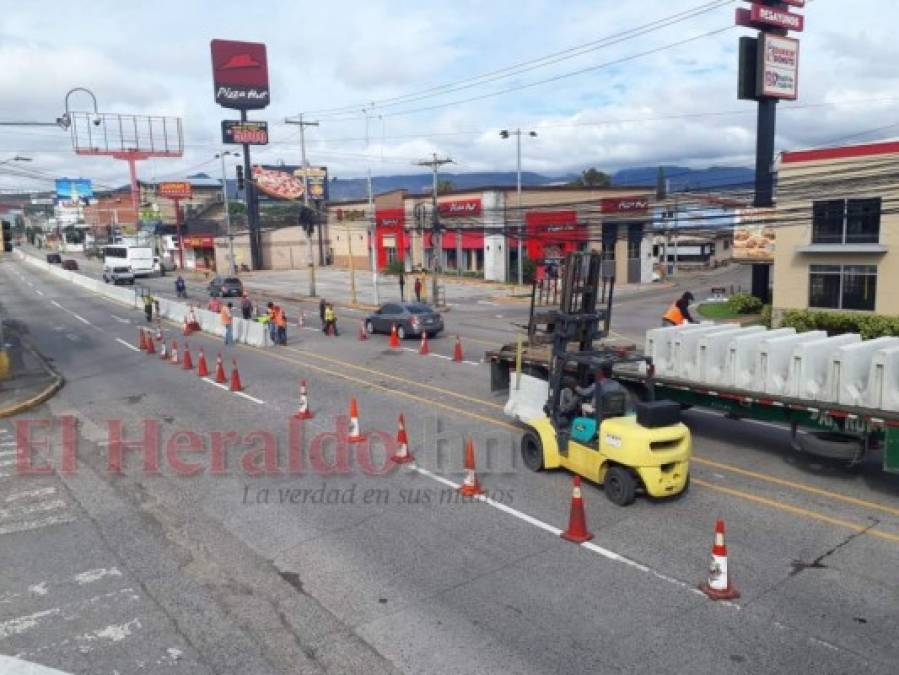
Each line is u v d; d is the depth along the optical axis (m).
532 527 9.93
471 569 8.73
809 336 12.39
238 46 78.00
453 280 57.75
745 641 7.05
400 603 7.96
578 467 11.41
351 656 6.98
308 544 9.60
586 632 7.27
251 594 8.29
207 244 82.06
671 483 10.42
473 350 25.75
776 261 29.20
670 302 43.28
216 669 6.85
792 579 8.26
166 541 9.87
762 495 10.88
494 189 53.22
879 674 6.48
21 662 7.04
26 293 58.88
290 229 82.12
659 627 7.33
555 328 12.09
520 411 13.60
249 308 32.44
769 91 32.78
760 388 12.03
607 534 9.61
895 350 10.42
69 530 10.35
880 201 23.58
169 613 7.92
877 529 9.55
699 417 15.49
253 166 85.81
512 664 6.76
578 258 11.92
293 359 24.88
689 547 9.16
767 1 32.62
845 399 10.83
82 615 7.92
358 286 57.47
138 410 17.97
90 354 27.86
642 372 14.03
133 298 47.75
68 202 135.88
